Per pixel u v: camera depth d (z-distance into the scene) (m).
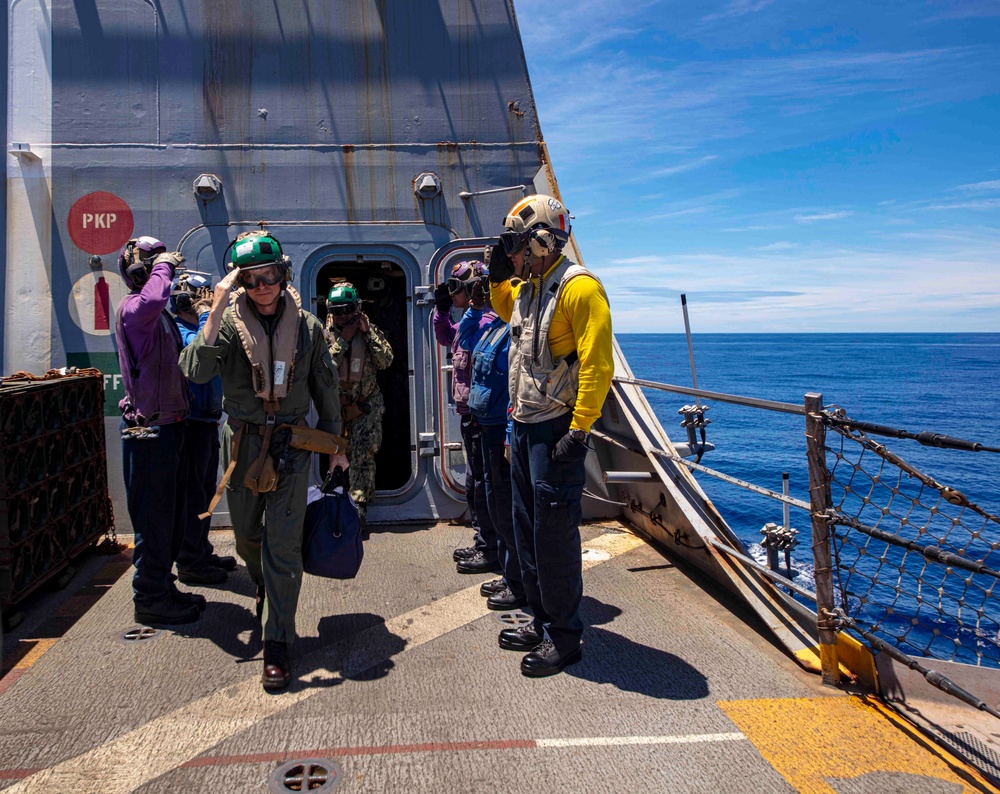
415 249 5.08
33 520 3.62
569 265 2.89
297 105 5.00
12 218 4.77
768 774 2.28
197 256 4.88
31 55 4.82
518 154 5.16
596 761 2.35
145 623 3.52
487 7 5.17
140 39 4.89
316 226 4.99
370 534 4.94
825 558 2.87
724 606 3.73
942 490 2.45
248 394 2.95
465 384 4.19
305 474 2.99
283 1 5.00
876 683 2.80
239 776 2.26
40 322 4.77
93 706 2.72
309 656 3.15
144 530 3.39
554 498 2.85
